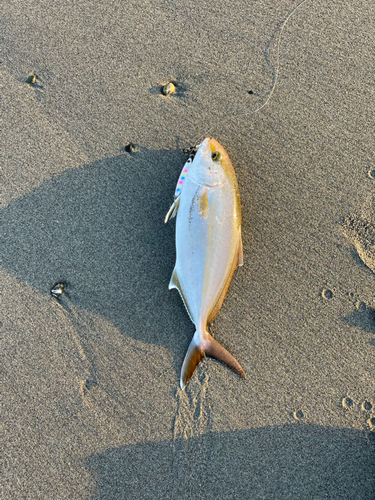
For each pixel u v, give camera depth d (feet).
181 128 2.69
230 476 2.47
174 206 2.51
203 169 2.39
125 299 2.59
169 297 2.59
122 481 2.47
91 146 2.68
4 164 2.68
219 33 2.77
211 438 2.49
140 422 2.51
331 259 2.61
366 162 2.67
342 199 2.65
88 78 2.73
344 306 2.58
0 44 2.77
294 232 2.63
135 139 2.68
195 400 2.52
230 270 2.38
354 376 2.53
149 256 2.61
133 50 2.76
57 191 2.66
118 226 2.63
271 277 2.60
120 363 2.55
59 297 2.59
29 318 2.59
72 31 2.78
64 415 2.52
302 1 2.79
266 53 2.75
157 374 2.54
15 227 2.64
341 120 2.69
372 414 2.50
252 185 2.65
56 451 2.49
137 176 2.66
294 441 2.49
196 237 2.36
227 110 2.70
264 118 2.70
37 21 2.79
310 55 2.75
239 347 2.56
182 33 2.77
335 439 2.49
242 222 2.63
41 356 2.56
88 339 2.57
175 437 2.49
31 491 2.46
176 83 2.73
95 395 2.53
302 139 2.68
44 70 2.74
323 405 2.52
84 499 2.45
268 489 2.46
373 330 2.57
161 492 2.46
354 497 2.45
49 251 2.63
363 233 2.63
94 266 2.62
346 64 2.74
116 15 2.79
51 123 2.70
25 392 2.54
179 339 2.56
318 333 2.57
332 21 2.77
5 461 2.48
